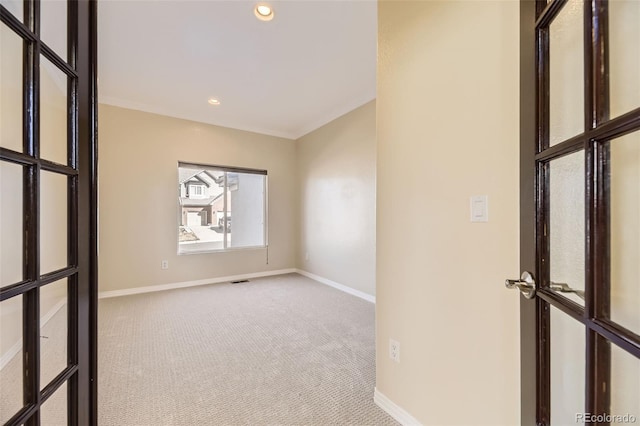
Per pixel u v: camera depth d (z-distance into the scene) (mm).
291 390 1678
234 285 4129
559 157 690
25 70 696
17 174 698
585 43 573
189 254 4090
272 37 2309
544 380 742
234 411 1494
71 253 881
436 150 1256
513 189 995
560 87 700
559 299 678
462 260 1155
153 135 3812
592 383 551
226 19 2088
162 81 3068
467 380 1139
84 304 928
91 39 963
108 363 1969
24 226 705
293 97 3488
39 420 737
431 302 1278
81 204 911
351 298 3527
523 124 821
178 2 1913
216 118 4199
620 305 521
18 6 670
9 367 708
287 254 4984
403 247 1414
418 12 1349
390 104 1493
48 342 824
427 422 1291
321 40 2354
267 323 2725
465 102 1146
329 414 1477
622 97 522
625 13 522
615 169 530
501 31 1029
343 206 3914
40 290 747
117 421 1412
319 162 4422
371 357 2082
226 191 4457
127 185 3643
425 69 1309
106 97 3455
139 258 3729
